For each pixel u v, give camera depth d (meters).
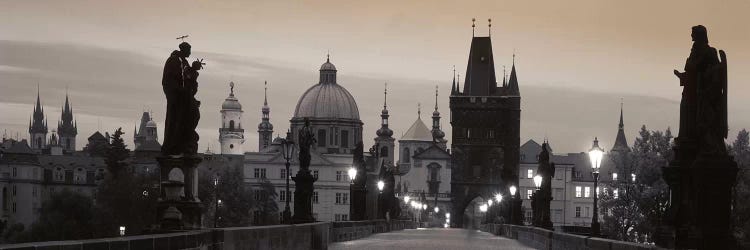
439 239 76.19
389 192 136.75
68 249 17.45
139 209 185.00
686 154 24.16
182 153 27.92
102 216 187.00
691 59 24.22
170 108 27.86
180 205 27.44
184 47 28.31
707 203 23.42
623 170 143.75
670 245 25.73
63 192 196.50
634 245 27.33
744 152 118.12
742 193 103.44
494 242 71.19
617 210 143.38
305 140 55.94
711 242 23.38
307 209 55.75
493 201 168.25
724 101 23.75
